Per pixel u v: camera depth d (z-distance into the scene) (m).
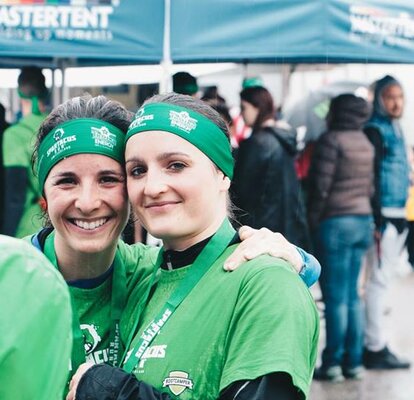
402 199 6.16
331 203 5.79
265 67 7.55
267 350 1.71
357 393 5.63
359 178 5.80
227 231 1.94
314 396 5.56
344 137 5.75
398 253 6.20
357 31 4.92
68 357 1.29
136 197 1.90
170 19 4.81
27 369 1.23
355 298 5.91
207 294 1.85
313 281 2.00
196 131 1.88
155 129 1.87
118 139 2.02
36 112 5.73
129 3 4.75
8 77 7.32
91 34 4.75
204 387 1.79
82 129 1.99
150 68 6.92
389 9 5.02
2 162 6.09
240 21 4.82
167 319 1.88
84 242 2.01
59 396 1.28
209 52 4.82
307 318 1.76
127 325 2.06
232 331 1.79
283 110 7.45
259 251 1.85
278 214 5.66
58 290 1.28
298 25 4.82
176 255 1.93
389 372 6.10
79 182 1.99
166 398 1.76
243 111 5.82
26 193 5.65
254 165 5.64
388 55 5.05
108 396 1.75
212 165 1.92
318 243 5.86
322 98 6.82
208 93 6.36
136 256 2.27
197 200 1.87
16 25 4.74
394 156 6.08
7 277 1.24
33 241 2.18
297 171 6.33
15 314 1.23
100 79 7.02
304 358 1.73
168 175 1.87
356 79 7.92
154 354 1.85
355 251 5.87
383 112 6.09
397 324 7.24
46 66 6.88
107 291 2.14
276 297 1.75
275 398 1.69
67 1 4.73
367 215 5.84
